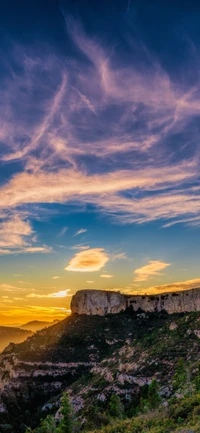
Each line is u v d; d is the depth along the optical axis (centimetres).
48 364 12750
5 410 10919
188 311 14788
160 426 4309
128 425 4975
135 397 8388
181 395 6775
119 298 17038
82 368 12412
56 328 16388
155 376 8775
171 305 15450
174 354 9631
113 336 14200
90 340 14188
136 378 8912
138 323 14962
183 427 3950
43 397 11469
